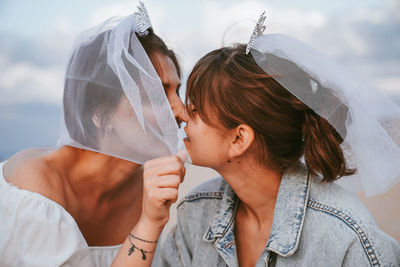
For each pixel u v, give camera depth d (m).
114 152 1.31
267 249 1.18
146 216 1.23
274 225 1.19
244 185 1.26
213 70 1.19
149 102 1.26
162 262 1.48
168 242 1.47
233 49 1.23
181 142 1.35
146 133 1.28
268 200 1.28
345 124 1.15
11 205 1.23
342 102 1.14
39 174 1.30
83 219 1.45
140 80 1.25
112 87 1.27
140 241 1.24
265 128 1.18
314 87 1.14
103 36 1.30
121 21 1.31
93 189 1.44
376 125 1.16
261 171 1.24
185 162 1.32
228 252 1.26
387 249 1.10
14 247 1.22
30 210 1.22
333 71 1.16
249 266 1.34
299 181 1.21
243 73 1.16
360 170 1.22
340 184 1.36
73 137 1.32
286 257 1.16
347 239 1.10
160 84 1.25
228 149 1.22
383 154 1.17
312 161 1.17
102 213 1.52
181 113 1.38
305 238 1.16
